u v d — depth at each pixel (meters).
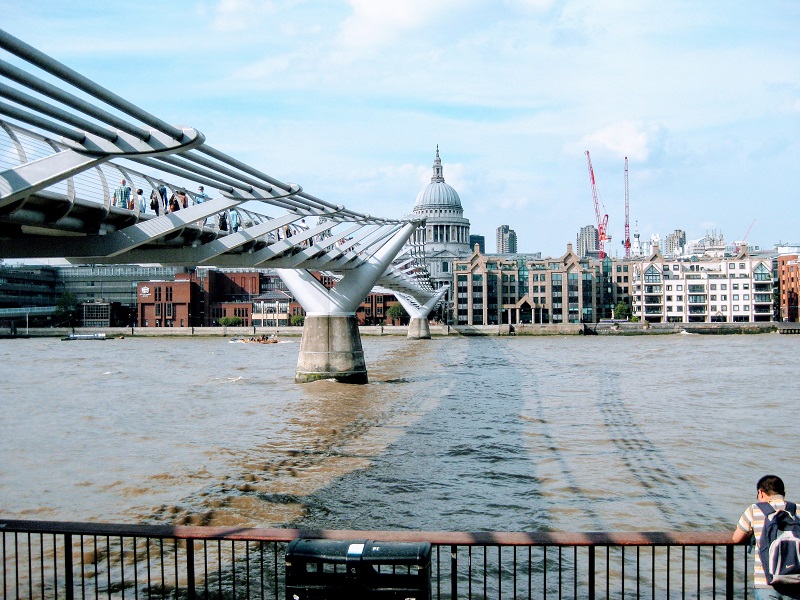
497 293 174.50
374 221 50.31
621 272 179.00
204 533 10.04
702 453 29.84
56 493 24.45
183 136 16.34
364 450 30.77
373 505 22.95
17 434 34.78
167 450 30.86
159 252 34.81
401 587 9.50
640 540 9.56
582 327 156.88
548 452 30.22
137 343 134.50
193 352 103.62
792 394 48.94
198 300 177.62
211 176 22.61
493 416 39.66
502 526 21.00
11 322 173.12
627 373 65.12
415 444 31.97
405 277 105.75
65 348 115.94
